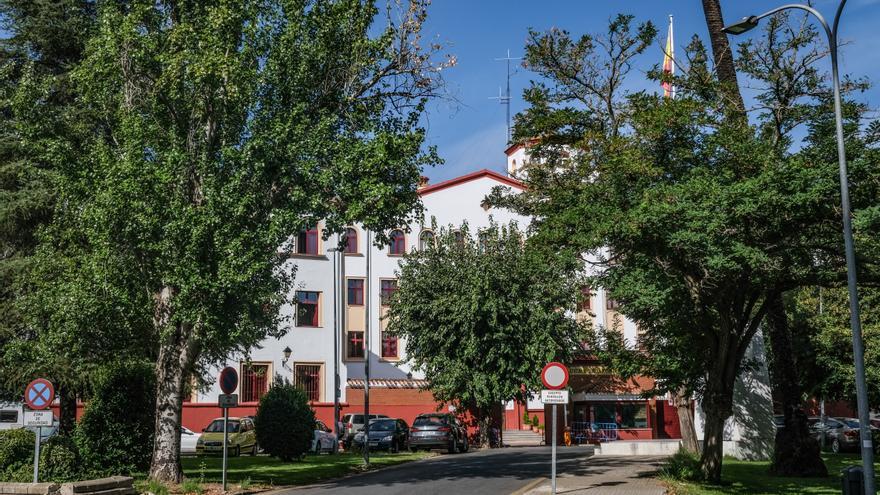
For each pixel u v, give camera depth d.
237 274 17.62
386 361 50.28
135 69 19.36
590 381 47.62
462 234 42.91
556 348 39.81
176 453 19.16
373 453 36.03
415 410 48.38
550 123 25.02
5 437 17.36
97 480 15.90
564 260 18.47
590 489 18.09
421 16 21.11
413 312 41.31
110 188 17.77
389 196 19.17
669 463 21.66
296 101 19.98
